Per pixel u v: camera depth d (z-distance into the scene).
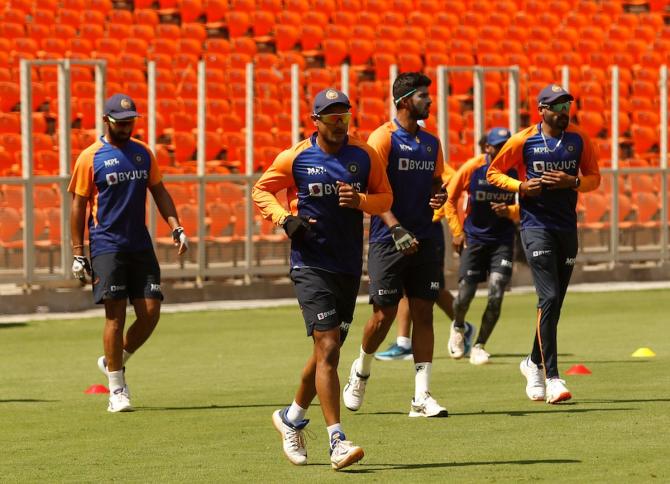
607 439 26.50
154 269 32.44
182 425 29.30
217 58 82.81
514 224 40.97
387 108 78.06
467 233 41.22
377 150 29.75
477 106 64.69
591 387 34.88
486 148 40.66
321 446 26.84
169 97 77.38
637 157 82.50
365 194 25.11
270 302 62.12
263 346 46.50
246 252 63.00
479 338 40.81
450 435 27.33
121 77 78.25
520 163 32.72
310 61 87.56
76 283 59.06
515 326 52.28
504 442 26.34
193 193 61.78
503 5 97.81
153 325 32.47
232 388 35.78
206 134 71.81
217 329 52.00
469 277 41.34
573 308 58.47
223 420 29.98
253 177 63.00
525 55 91.88
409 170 29.91
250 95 63.00
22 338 49.28
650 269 70.69
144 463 24.58
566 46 93.44
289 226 24.30
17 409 32.09
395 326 52.72
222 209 62.44
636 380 36.19
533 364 32.69
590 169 32.50
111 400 31.70
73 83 75.06
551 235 32.09
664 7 99.75
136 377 38.53
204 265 62.00
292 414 24.42
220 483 22.45
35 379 38.19
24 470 23.97
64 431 28.62
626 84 88.19
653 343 45.88
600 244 69.69
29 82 57.22
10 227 57.28
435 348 45.41
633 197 70.50
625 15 98.56
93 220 32.28
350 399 30.70
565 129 32.31
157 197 33.03
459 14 95.50
